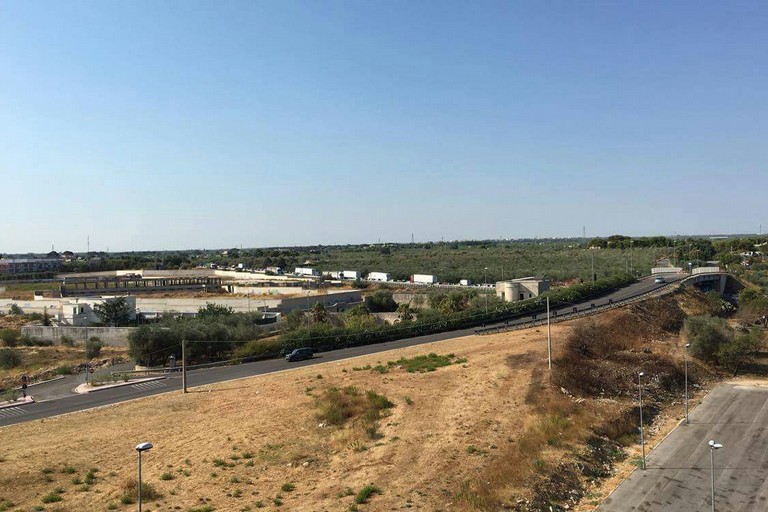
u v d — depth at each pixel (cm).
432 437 4356
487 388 5516
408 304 12706
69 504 3412
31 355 9531
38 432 4944
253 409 5384
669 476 3944
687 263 17762
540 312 10125
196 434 4756
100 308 11738
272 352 8238
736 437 4691
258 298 13338
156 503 3422
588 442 4416
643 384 6100
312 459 4122
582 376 5903
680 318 9756
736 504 3525
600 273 15825
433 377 6106
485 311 9875
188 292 16038
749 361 7419
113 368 8300
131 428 4975
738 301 11969
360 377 6306
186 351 8312
